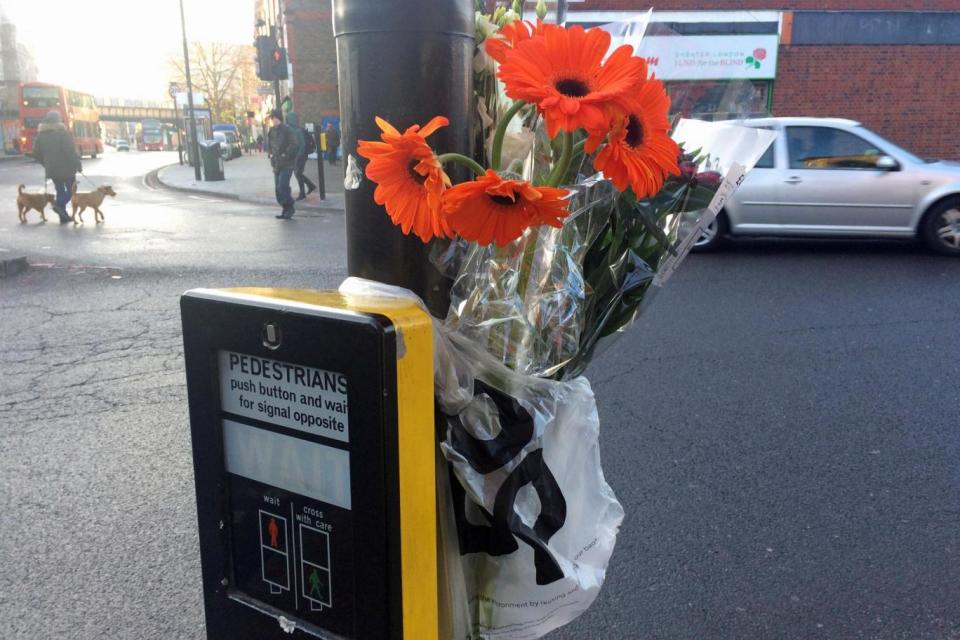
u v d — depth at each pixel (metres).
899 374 5.27
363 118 1.37
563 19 1.67
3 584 3.02
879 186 9.14
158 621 2.83
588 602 1.51
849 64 16.08
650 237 1.43
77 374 5.34
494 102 1.52
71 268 9.16
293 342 1.21
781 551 3.22
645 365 5.49
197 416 1.39
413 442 1.20
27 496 3.67
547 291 1.34
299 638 1.34
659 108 1.24
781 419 4.52
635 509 3.55
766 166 9.37
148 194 19.81
